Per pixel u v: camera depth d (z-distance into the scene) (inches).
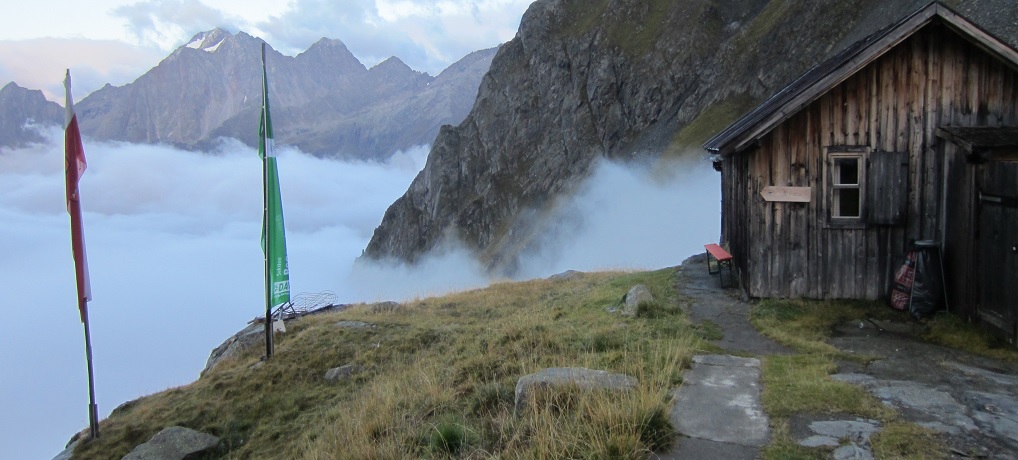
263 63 716.7
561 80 4783.5
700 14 4153.5
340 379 589.0
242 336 794.2
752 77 3307.1
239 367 684.7
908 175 489.1
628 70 4276.6
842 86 497.4
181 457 479.8
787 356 370.0
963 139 410.3
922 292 453.7
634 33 4488.2
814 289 507.5
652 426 247.6
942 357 367.6
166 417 570.3
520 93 5098.4
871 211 493.7
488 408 319.9
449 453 264.1
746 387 309.0
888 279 493.7
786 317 473.1
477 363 419.5
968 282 422.9
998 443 234.1
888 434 241.6
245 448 482.9
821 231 504.7
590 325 491.2
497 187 4817.9
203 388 629.6
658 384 298.5
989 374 330.3
